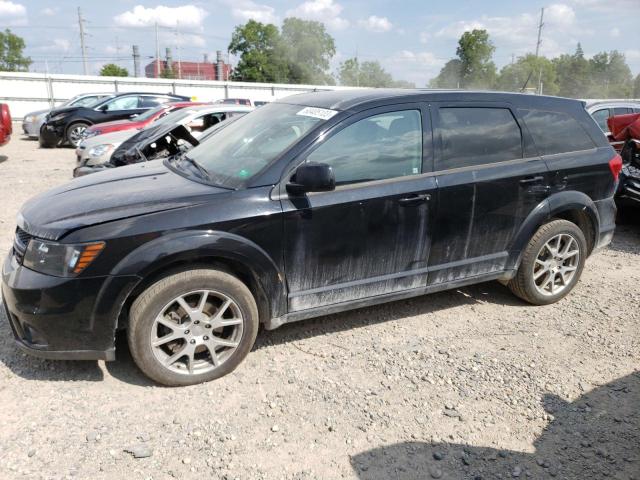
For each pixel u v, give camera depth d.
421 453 2.71
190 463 2.58
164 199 3.17
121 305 2.97
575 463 2.66
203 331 3.20
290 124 3.70
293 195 3.31
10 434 2.73
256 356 3.60
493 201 3.97
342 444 2.75
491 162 4.01
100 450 2.64
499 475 2.57
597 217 4.55
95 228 2.93
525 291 4.38
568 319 4.28
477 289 4.87
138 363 3.10
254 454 2.66
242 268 3.28
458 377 3.39
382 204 3.54
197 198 3.18
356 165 3.52
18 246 3.15
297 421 2.92
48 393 3.08
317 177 3.11
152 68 90.88
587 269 5.52
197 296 3.19
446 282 3.99
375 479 2.52
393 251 3.69
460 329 4.07
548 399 3.19
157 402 3.05
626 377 3.45
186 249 3.00
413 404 3.10
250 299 3.27
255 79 62.25
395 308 4.41
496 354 3.70
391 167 3.63
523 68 70.62
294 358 3.58
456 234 3.89
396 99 3.73
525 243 4.21
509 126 4.14
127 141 7.62
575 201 4.35
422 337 3.92
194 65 87.81
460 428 2.90
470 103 3.99
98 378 3.25
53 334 2.96
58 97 30.84
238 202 3.19
